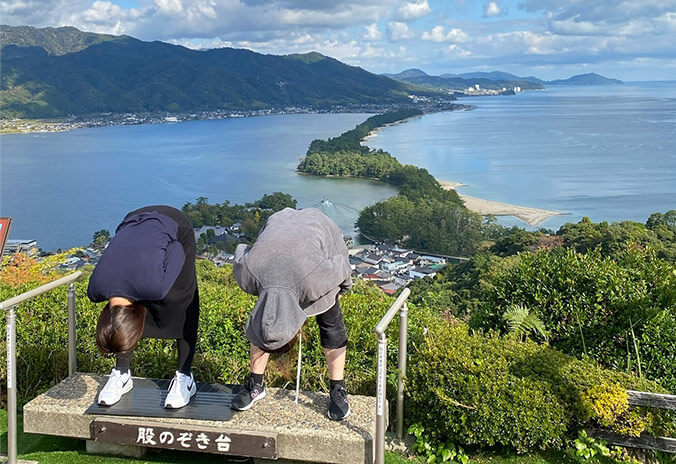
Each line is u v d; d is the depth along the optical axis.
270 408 3.19
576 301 4.11
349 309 4.34
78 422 3.18
